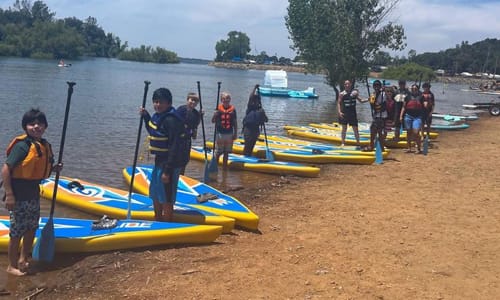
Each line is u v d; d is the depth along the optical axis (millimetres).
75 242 6102
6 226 6574
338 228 7281
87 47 158750
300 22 42000
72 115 21094
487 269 5777
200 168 12016
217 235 6609
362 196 9273
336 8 40844
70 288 5152
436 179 10844
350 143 16531
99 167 11570
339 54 40688
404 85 14844
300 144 15117
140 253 6141
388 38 40844
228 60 187625
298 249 6371
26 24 124625
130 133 17078
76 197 8297
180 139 6730
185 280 5312
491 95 65625
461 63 161000
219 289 5094
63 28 118312
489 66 156875
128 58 169625
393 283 5344
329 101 39906
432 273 5641
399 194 9430
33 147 5293
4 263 5859
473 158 13797
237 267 5707
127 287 5137
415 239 6805
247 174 11414
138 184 9742
